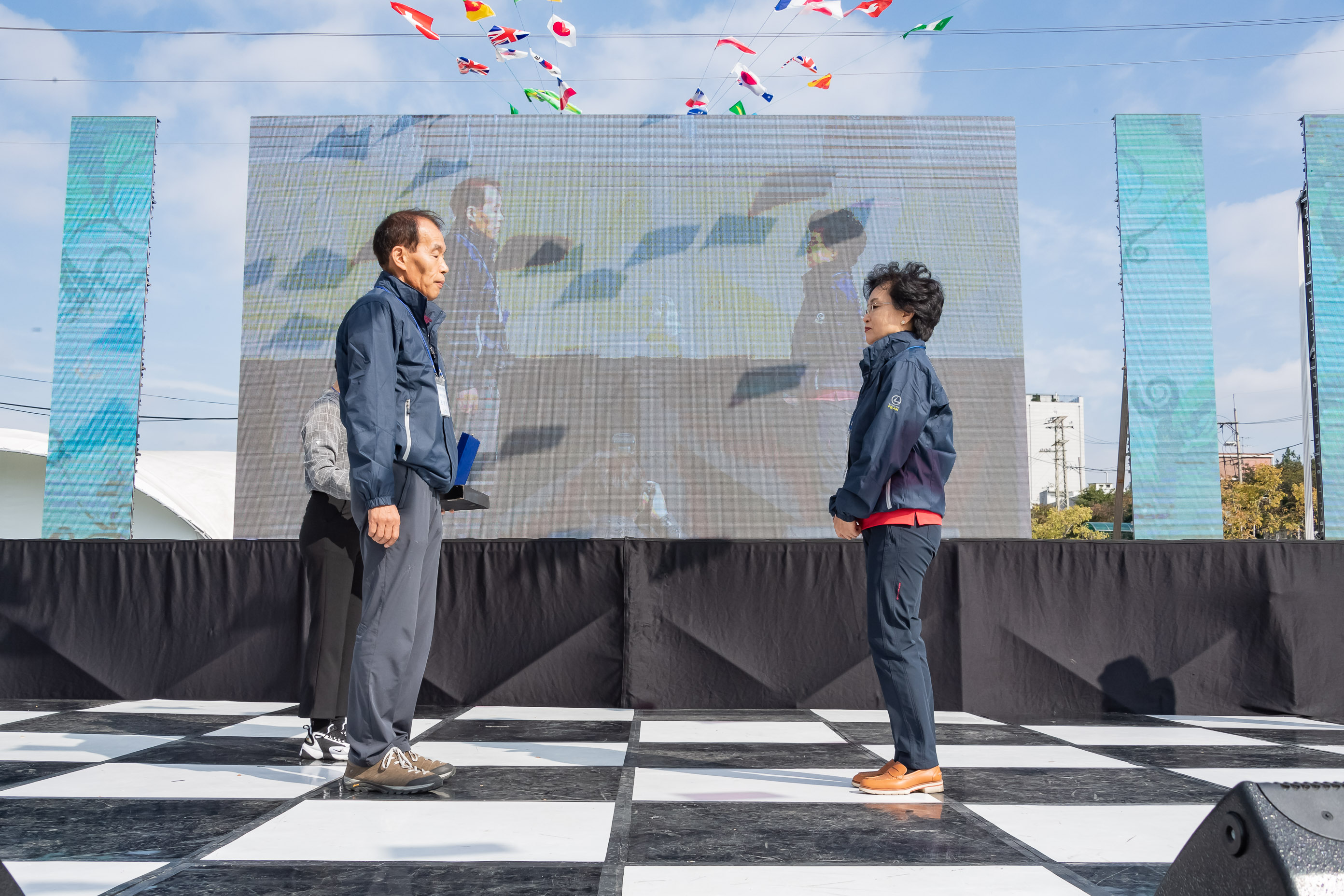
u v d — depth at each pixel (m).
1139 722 3.12
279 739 2.50
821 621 3.36
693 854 1.34
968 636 3.35
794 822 1.55
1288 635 3.34
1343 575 3.39
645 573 3.39
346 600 2.27
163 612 3.42
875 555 1.89
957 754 2.37
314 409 2.34
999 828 1.52
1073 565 3.41
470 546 3.42
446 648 3.38
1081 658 3.37
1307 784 0.77
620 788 1.84
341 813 1.60
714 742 2.49
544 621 3.38
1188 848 0.82
